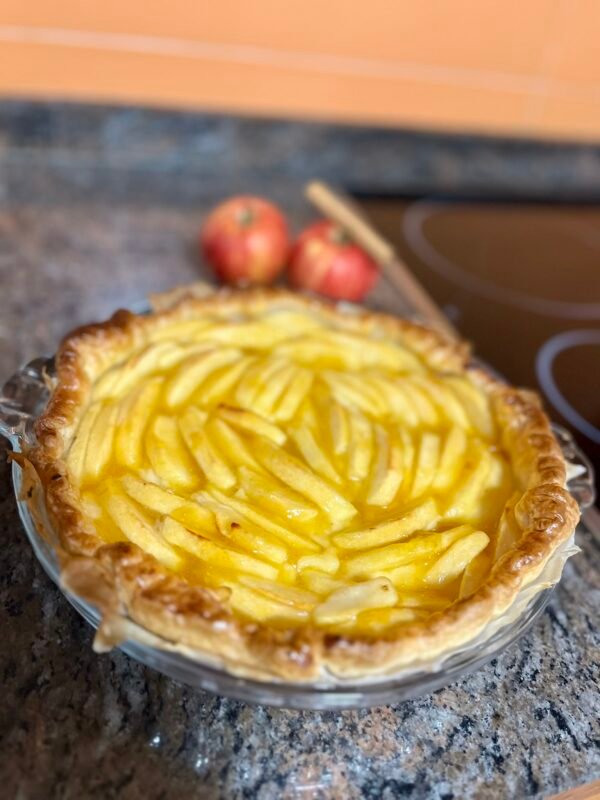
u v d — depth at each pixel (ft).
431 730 1.00
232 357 1.41
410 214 2.39
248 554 1.05
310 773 0.93
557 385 1.72
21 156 2.08
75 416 1.20
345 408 1.33
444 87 2.31
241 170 2.33
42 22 1.84
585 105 2.51
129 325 1.40
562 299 2.08
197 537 1.03
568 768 0.97
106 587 0.92
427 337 1.54
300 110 2.24
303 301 1.60
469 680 1.07
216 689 0.91
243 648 0.90
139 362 1.34
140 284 1.86
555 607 1.20
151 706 0.97
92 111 2.05
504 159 2.58
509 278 2.14
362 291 1.90
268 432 1.25
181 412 1.28
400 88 2.28
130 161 2.20
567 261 2.29
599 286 2.18
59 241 1.96
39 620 1.04
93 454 1.15
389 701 0.93
